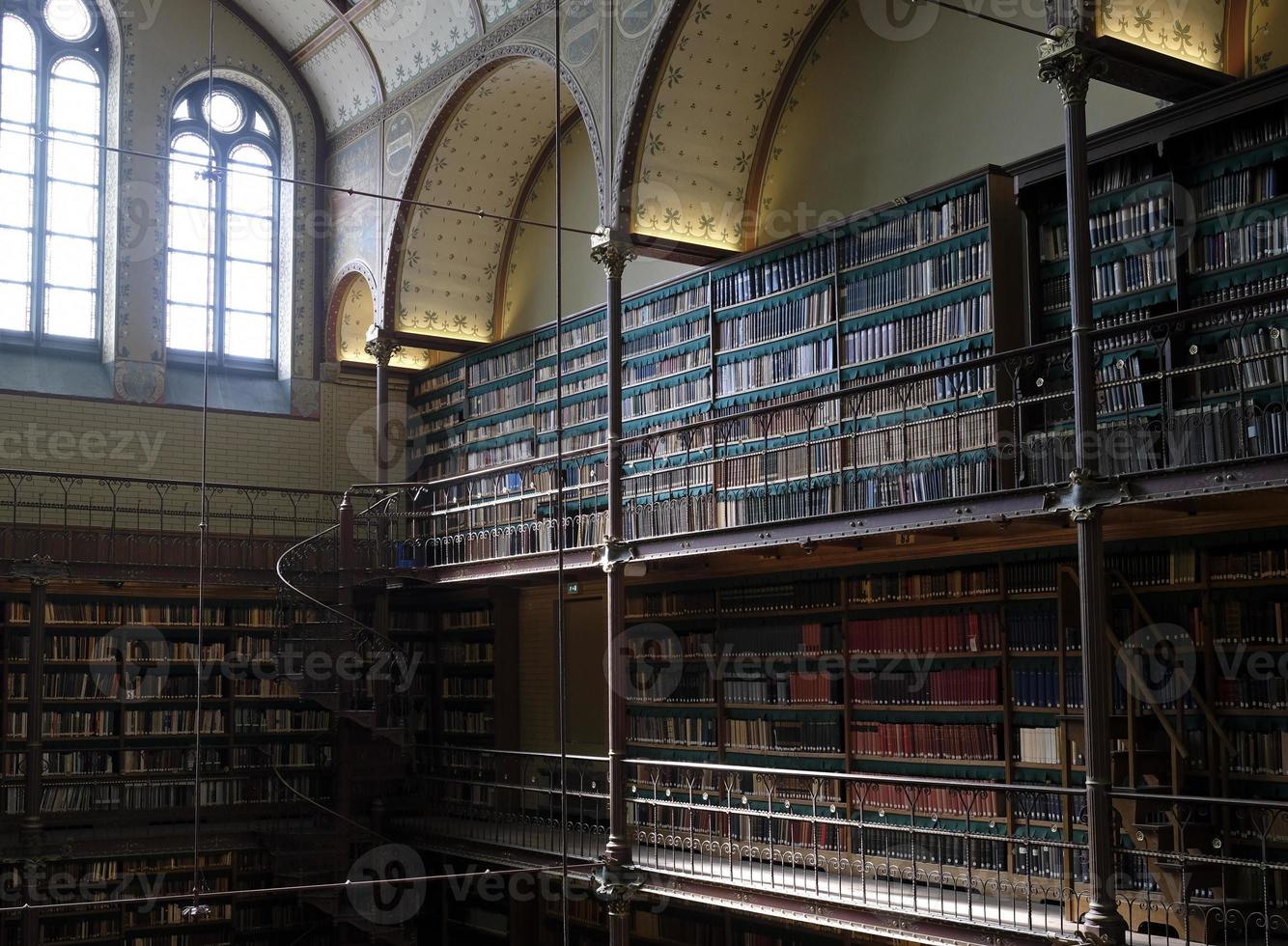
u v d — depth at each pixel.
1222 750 10.95
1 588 18.03
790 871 13.84
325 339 22.08
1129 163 11.89
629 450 17.17
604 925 17.09
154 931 18.11
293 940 18.86
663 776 16.66
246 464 21.14
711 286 16.12
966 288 13.01
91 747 18.69
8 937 16.69
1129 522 11.73
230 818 19.20
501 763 19.53
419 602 21.27
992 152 13.68
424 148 19.45
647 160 15.12
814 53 15.69
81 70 20.78
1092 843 9.88
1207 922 10.07
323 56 21.39
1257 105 10.59
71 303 20.39
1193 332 11.33
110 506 19.52
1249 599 11.07
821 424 14.41
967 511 11.20
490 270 21.08
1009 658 12.86
